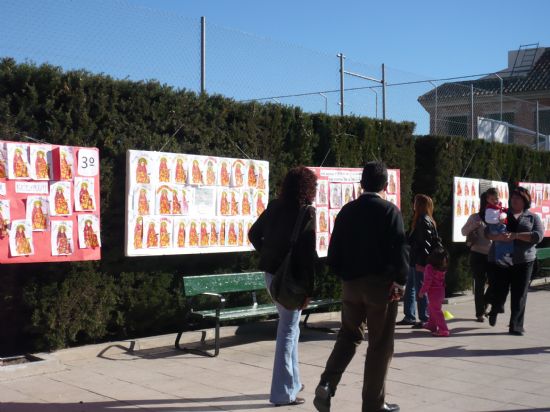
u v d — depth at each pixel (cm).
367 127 1076
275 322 926
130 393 583
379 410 517
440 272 877
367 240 511
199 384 617
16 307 689
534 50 3575
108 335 775
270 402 556
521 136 2200
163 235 777
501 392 613
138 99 770
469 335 884
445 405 571
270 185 924
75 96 710
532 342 841
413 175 1244
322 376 520
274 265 545
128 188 743
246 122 897
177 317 826
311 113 1002
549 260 1573
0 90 667
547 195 1565
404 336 877
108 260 745
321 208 979
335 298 1024
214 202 834
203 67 884
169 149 796
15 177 648
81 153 698
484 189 1326
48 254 673
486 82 2219
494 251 886
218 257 873
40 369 643
